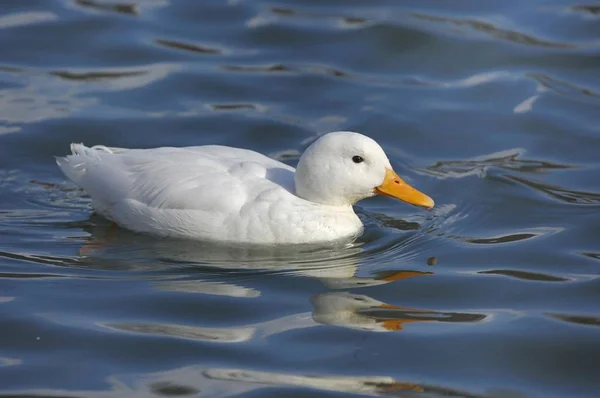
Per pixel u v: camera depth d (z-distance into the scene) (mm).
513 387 9820
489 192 14562
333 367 9992
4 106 16359
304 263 12289
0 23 18938
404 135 16203
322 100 17109
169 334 10523
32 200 13953
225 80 17562
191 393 9492
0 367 9922
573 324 10914
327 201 12766
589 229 13375
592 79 17891
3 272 11859
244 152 13344
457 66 18250
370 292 11594
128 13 19562
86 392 9523
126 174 12914
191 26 19312
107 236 12891
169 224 12609
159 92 17125
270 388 9586
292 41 18922
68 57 18062
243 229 12469
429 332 10703
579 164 15461
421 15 19734
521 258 12562
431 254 12695
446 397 9570
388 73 18062
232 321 10836
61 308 11031
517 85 17641
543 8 20031
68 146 15438
